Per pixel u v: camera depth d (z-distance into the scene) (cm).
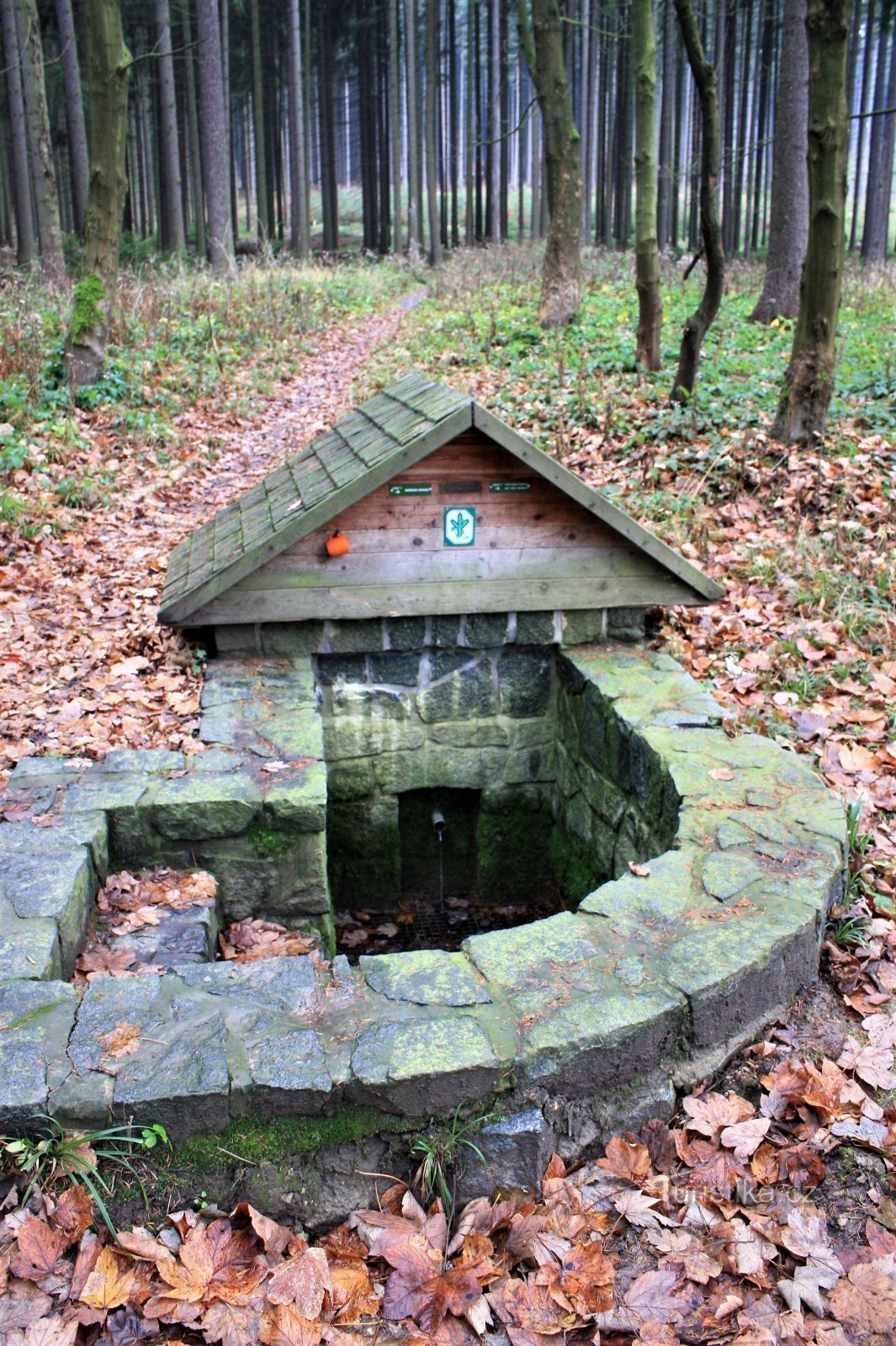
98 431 969
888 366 959
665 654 508
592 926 296
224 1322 219
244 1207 241
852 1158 263
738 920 297
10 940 284
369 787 533
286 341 1512
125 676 500
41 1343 209
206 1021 256
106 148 1015
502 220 3575
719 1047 281
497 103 3919
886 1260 237
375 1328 224
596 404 955
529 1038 249
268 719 432
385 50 3791
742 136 3039
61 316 1291
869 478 724
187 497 859
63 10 2394
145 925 335
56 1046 246
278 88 4047
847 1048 289
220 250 2186
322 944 387
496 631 507
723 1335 224
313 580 479
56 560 689
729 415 862
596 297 1727
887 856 381
